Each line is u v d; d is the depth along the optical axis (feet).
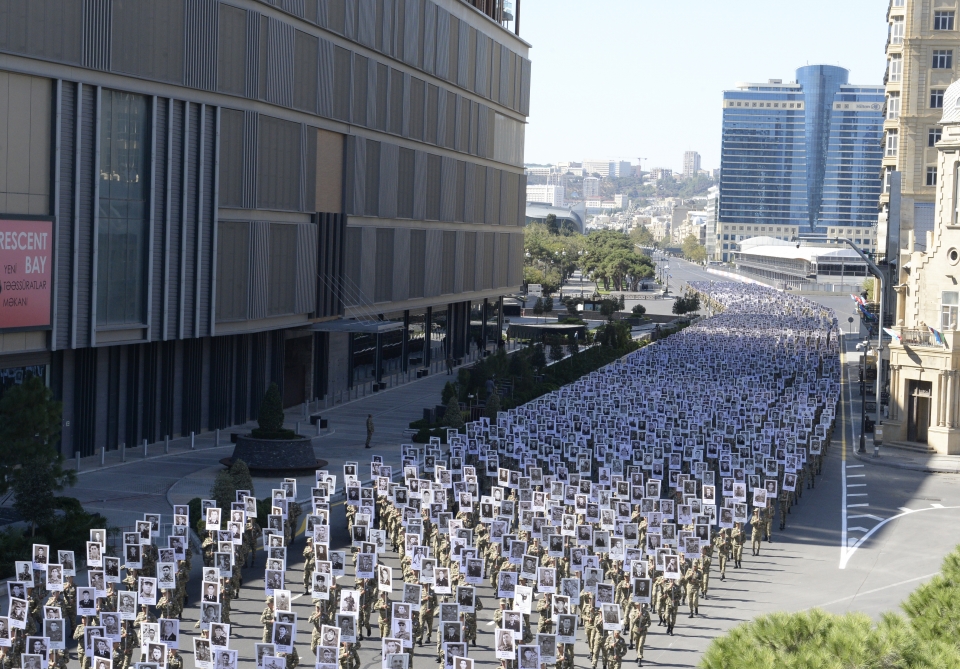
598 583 100.73
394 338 335.88
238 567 119.44
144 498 163.63
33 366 180.34
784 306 646.74
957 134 245.65
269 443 188.85
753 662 58.85
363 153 285.02
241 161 223.30
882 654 60.64
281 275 243.60
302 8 244.42
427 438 224.33
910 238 297.53
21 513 128.16
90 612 97.81
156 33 194.59
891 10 442.50
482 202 387.14
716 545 136.87
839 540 157.69
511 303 615.98
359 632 105.91
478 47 372.17
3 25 161.99
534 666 86.38
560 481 147.43
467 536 129.49
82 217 181.27
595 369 347.77
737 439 200.75
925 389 239.91
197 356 223.30
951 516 175.52
